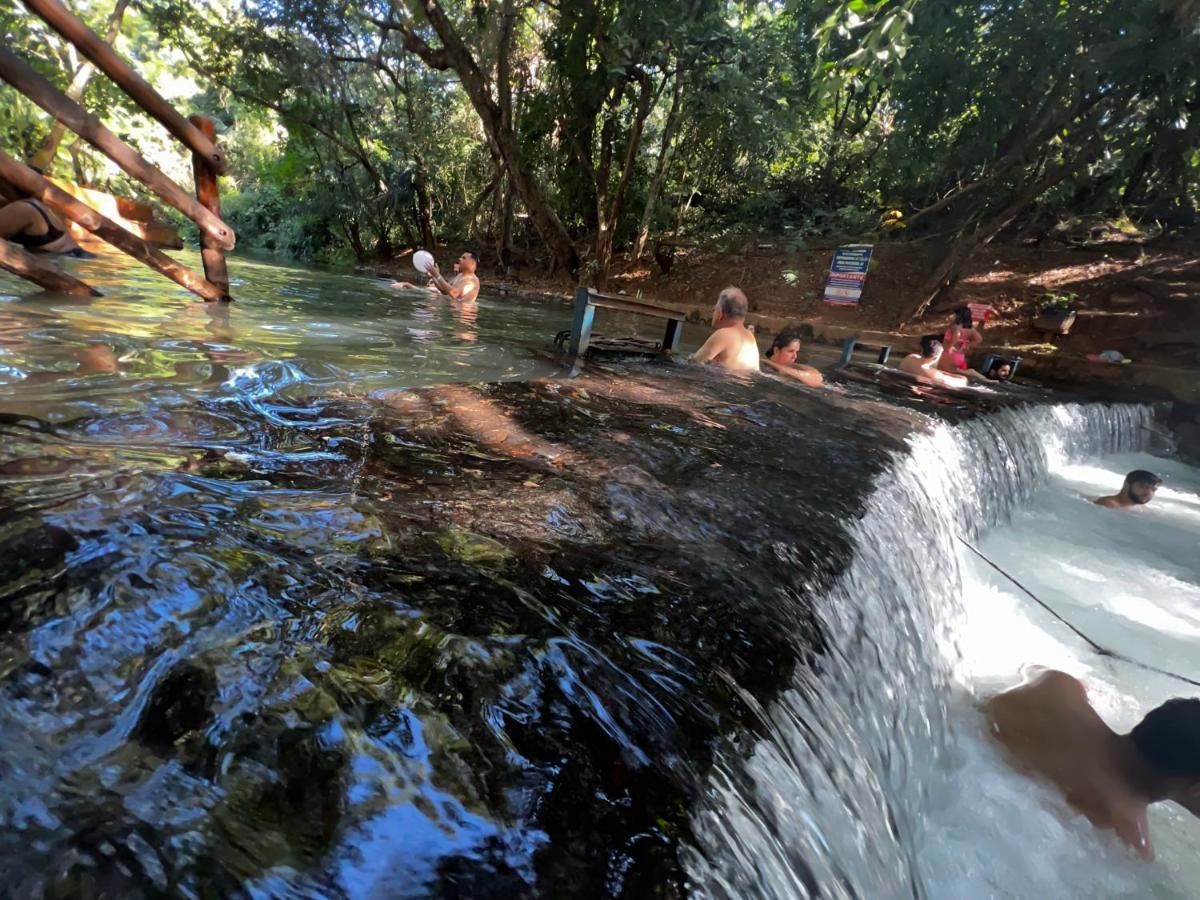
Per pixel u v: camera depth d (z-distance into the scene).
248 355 3.12
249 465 1.68
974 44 9.13
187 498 1.38
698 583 1.47
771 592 1.52
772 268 13.60
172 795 0.69
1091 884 1.80
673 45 11.02
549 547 1.49
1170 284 9.66
